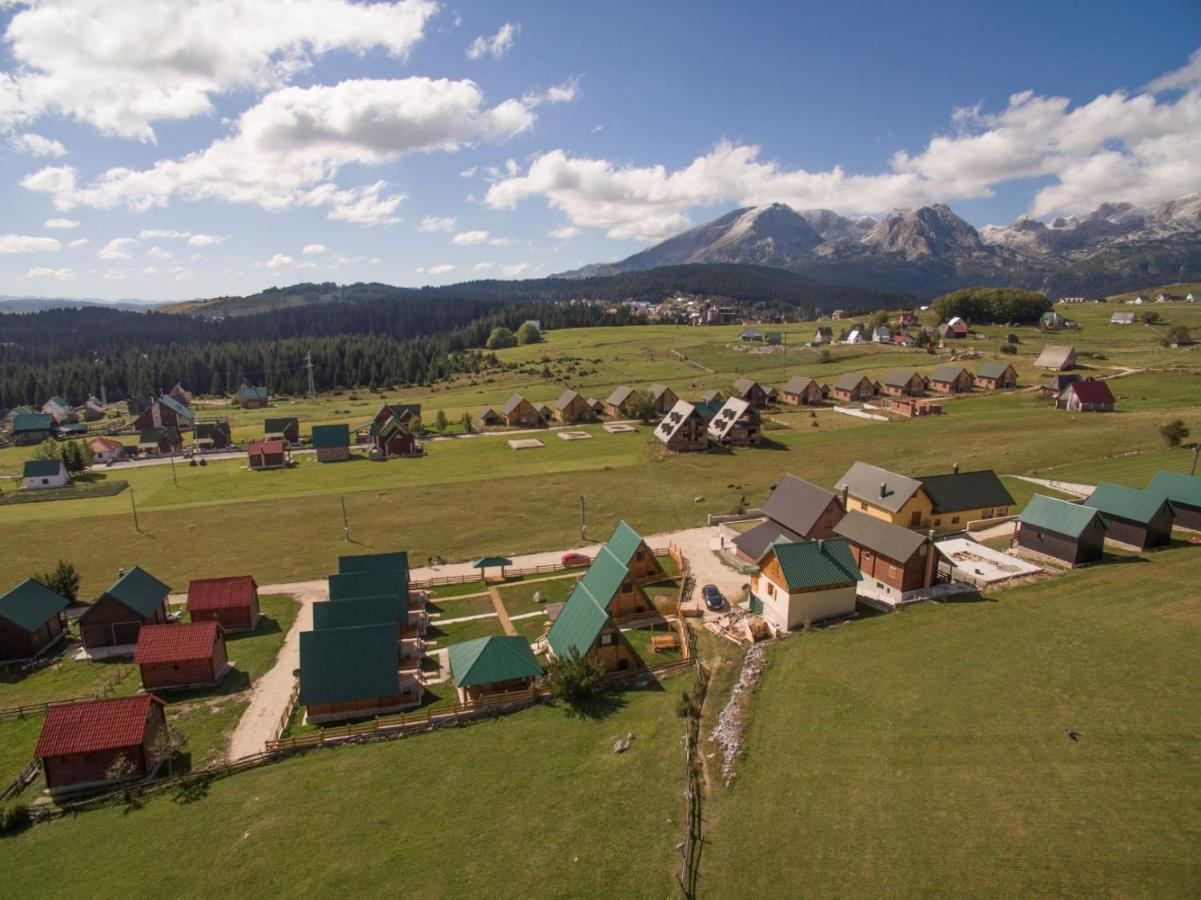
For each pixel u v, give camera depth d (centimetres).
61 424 18350
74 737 3700
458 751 3700
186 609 6050
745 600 5647
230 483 10881
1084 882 2438
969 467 9238
